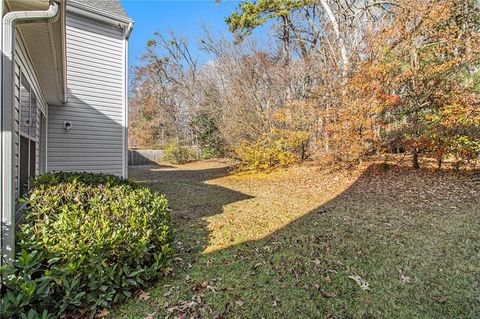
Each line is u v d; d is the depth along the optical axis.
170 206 5.89
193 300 2.37
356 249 3.34
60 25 2.77
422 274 2.74
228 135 12.80
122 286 2.36
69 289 2.06
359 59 8.52
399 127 8.10
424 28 7.55
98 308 2.24
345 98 8.31
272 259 3.14
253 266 2.98
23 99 3.42
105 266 2.27
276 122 11.42
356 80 7.89
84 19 6.77
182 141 20.53
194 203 6.20
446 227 3.96
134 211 2.86
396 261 3.01
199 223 4.62
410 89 7.89
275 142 10.91
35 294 1.95
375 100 7.81
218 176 11.58
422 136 7.42
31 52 3.53
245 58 12.47
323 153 9.51
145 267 2.60
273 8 13.47
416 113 7.71
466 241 3.45
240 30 13.83
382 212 4.89
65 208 2.57
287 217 4.89
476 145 6.76
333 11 11.89
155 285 2.61
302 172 10.17
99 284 2.21
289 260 3.10
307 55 11.20
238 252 3.38
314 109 9.68
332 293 2.46
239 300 2.37
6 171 2.03
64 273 2.09
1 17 2.03
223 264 3.06
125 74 7.50
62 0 2.28
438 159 7.39
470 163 7.02
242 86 12.27
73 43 6.62
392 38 7.90
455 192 5.78
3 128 2.03
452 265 2.88
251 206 5.84
